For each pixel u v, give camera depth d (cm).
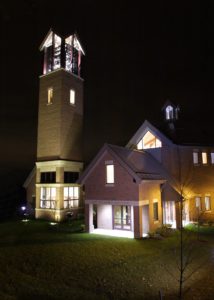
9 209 3625
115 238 1795
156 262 1340
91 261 1326
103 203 1988
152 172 2170
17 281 1064
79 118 3002
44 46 3042
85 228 2041
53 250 1481
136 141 2697
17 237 1831
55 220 2594
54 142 2734
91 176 2088
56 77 2814
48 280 1091
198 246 1645
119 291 1029
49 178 2734
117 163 1953
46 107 2867
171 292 1045
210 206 2567
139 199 1833
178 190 2166
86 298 955
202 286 1112
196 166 2569
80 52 3142
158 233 1866
